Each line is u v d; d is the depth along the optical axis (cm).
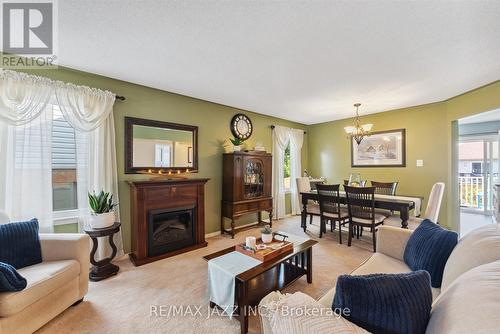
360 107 417
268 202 422
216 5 153
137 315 175
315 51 214
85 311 179
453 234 143
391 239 183
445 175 379
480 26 175
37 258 179
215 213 387
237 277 156
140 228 272
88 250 196
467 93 333
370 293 79
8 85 208
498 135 478
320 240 349
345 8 156
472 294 68
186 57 226
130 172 293
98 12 160
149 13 161
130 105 294
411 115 413
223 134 400
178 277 236
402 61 234
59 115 250
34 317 149
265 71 260
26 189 222
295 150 530
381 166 453
